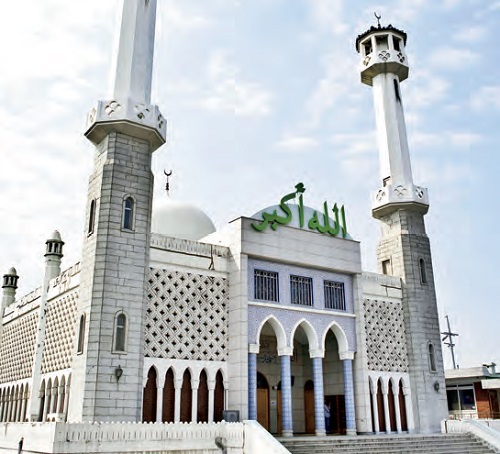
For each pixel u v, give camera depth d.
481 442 26.62
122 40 25.06
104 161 22.91
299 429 29.45
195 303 23.81
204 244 24.94
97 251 21.33
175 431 19.05
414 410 29.67
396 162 33.59
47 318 29.08
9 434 20.22
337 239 29.02
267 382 28.86
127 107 23.08
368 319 29.61
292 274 26.98
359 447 22.80
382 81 35.50
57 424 16.64
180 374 22.45
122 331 20.88
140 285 21.72
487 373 37.75
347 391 27.27
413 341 30.66
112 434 17.62
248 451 19.39
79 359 20.44
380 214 33.66
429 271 32.56
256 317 25.03
